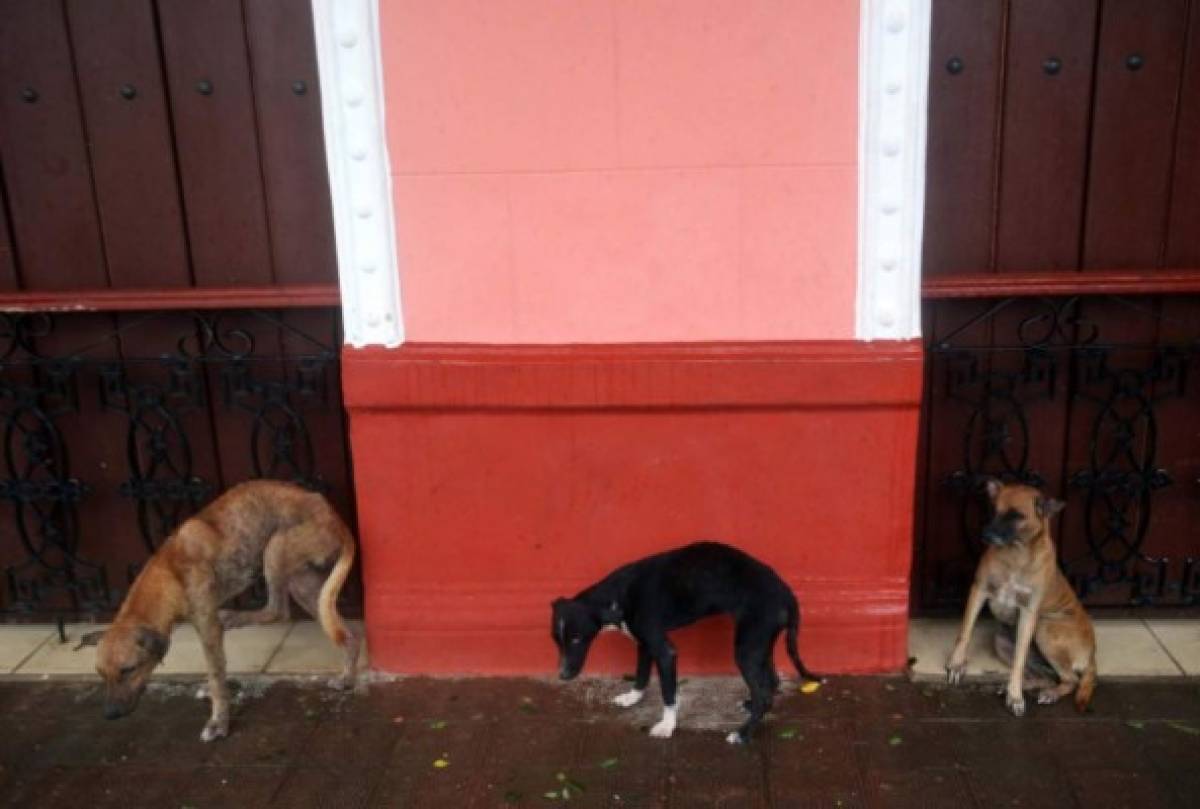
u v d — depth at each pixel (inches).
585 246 128.3
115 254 146.7
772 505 135.2
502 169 126.0
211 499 153.6
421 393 132.0
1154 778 117.9
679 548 129.3
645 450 134.1
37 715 138.3
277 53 138.2
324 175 142.1
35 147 142.7
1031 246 139.6
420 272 130.3
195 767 126.6
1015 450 146.8
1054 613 129.5
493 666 142.5
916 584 152.4
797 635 135.5
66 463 153.6
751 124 122.8
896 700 134.0
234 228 144.9
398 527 138.9
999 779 118.7
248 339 147.4
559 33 121.1
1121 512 147.7
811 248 126.6
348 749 128.9
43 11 137.9
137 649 118.5
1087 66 133.0
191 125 141.3
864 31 119.0
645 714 133.3
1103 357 140.1
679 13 119.8
